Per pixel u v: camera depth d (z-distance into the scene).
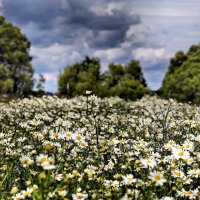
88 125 8.30
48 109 13.28
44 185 3.46
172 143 5.60
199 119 9.91
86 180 4.48
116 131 7.74
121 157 5.38
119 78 40.94
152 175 3.68
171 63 51.09
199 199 4.02
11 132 7.25
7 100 20.44
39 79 42.44
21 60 44.56
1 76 41.38
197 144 5.54
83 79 30.86
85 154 5.45
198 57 44.69
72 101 15.95
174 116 10.47
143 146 5.43
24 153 5.36
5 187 4.31
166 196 3.88
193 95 38.25
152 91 40.44
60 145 5.01
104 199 3.88
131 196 3.66
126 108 15.41
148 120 8.88
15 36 45.22
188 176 4.50
